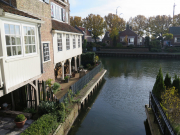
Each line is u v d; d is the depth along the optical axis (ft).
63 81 48.83
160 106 25.22
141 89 59.16
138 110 41.86
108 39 200.13
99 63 81.05
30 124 23.12
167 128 21.89
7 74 19.17
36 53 25.67
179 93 30.55
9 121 24.57
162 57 150.10
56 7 52.54
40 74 27.07
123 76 79.41
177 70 92.02
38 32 26.00
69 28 56.29
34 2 31.53
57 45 43.80
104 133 31.14
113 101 47.88
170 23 198.39
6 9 19.39
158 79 29.22
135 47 172.35
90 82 54.49
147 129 32.73
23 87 28.76
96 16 200.75
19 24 21.06
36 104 27.12
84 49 167.02
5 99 28.35
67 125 29.25
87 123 34.83
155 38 203.51
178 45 171.73
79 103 36.63
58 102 28.32
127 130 32.42
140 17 215.72
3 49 18.26
